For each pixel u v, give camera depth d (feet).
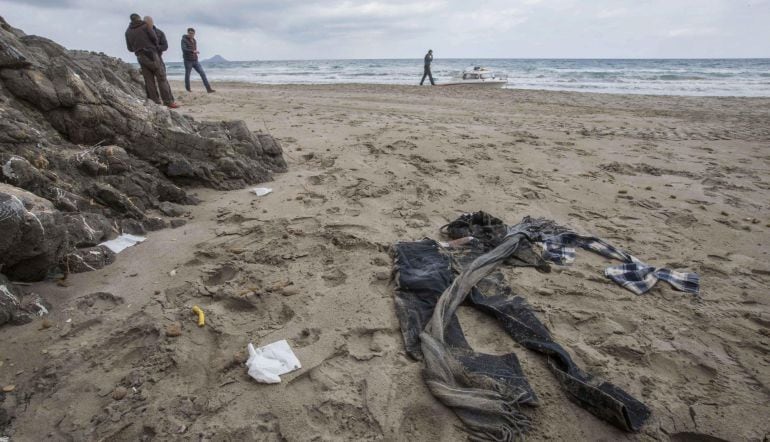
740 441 7.94
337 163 23.90
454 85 73.67
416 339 10.27
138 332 10.34
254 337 10.28
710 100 54.85
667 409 8.61
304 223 16.26
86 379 8.99
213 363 9.50
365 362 9.62
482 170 23.32
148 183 17.08
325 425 8.11
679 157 27.40
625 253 14.57
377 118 38.83
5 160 12.67
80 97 16.43
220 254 13.84
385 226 16.24
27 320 10.44
